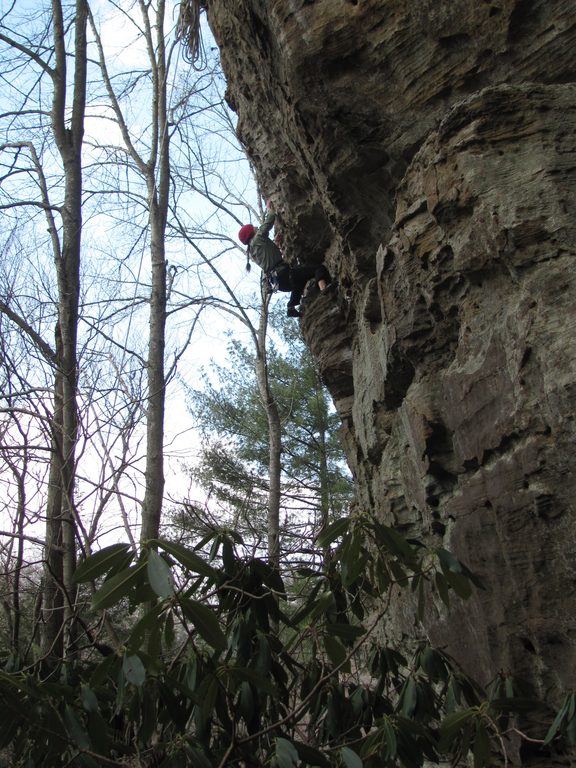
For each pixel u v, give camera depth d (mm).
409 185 5852
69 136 9773
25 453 7016
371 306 7109
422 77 6016
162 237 11266
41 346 8016
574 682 4129
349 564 3764
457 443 5109
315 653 4258
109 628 5211
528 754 4277
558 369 4277
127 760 3756
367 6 6031
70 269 8906
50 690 3535
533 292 4547
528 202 4691
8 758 4355
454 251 5141
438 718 3990
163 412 9656
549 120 4957
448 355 5609
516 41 5582
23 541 6906
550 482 4258
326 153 6793
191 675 3617
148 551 3199
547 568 4285
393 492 6441
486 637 4664
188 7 9906
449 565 3732
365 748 3553
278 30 6480
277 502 13633
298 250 9234
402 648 6227
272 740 3688
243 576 4117
